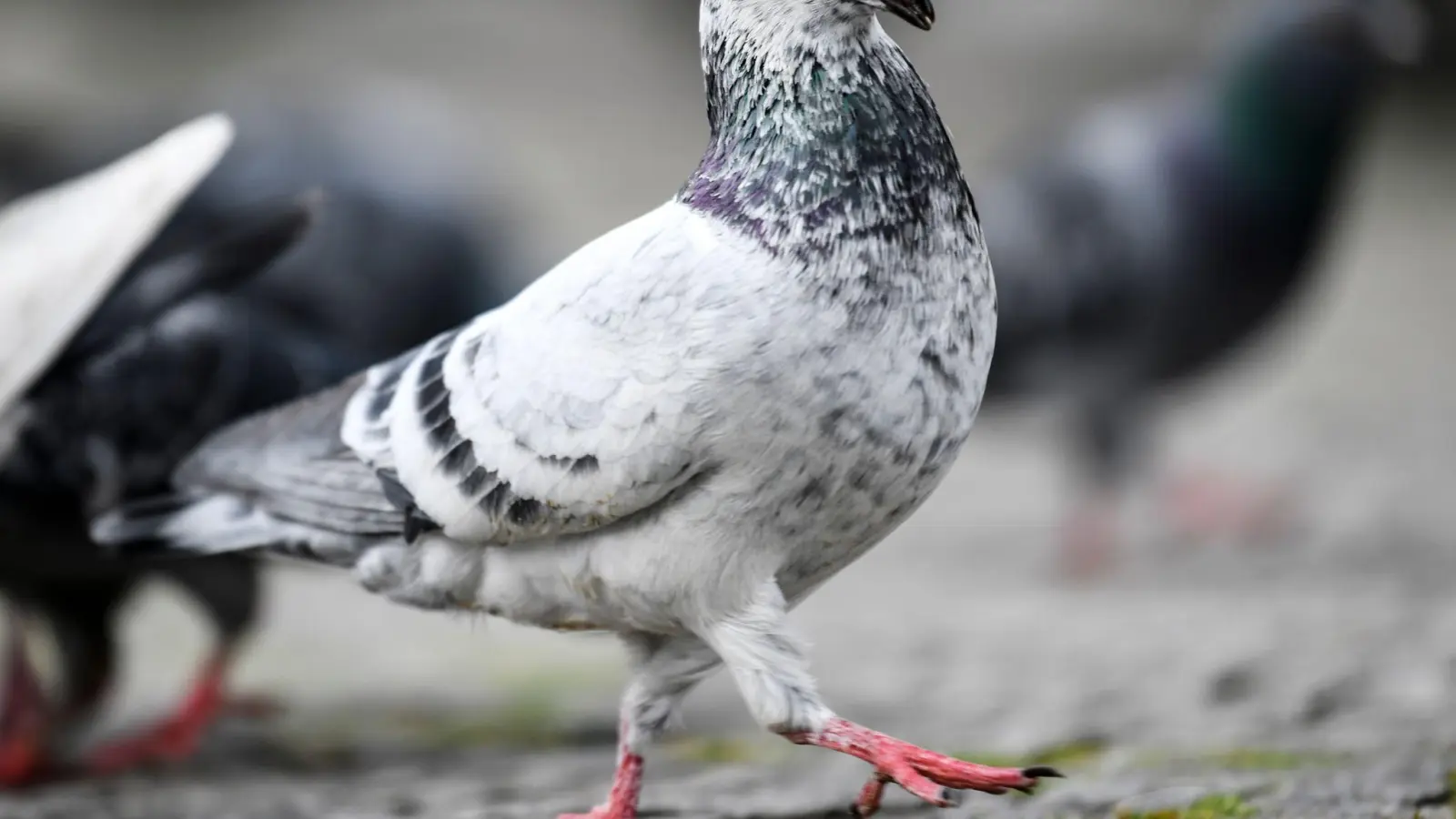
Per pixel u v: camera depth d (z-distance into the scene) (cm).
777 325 571
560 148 3108
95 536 732
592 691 1196
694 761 924
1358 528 1641
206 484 722
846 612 1486
